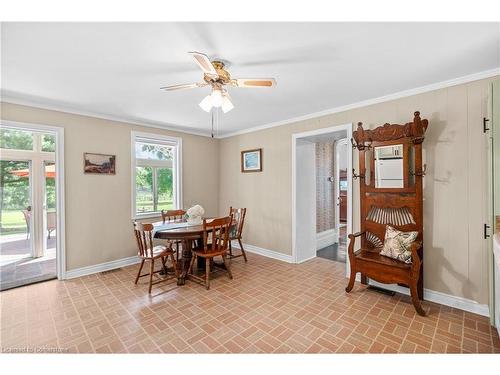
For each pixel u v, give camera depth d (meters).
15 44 1.76
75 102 3.03
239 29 1.61
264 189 4.32
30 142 4.09
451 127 2.43
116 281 3.15
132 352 1.81
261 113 3.57
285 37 1.71
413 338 1.94
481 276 2.29
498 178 1.97
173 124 4.17
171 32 1.64
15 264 3.81
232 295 2.74
